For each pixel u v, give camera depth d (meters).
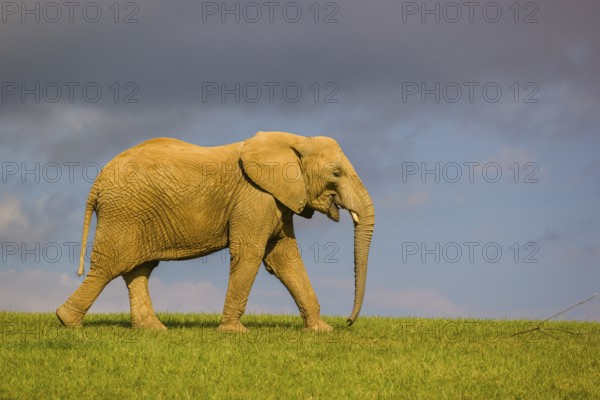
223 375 18.58
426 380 18.77
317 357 20.59
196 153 25.47
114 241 24.62
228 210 25.34
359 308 25.83
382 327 26.80
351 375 18.86
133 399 16.77
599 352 22.34
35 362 19.22
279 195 25.41
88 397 16.81
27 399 16.56
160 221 24.86
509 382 18.84
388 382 18.52
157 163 24.89
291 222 26.47
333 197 26.16
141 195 24.62
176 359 19.70
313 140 26.17
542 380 19.17
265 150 25.55
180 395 17.12
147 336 22.69
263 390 17.61
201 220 25.08
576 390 18.41
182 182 24.84
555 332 26.00
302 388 17.80
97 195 25.00
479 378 19.12
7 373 18.17
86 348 20.69
